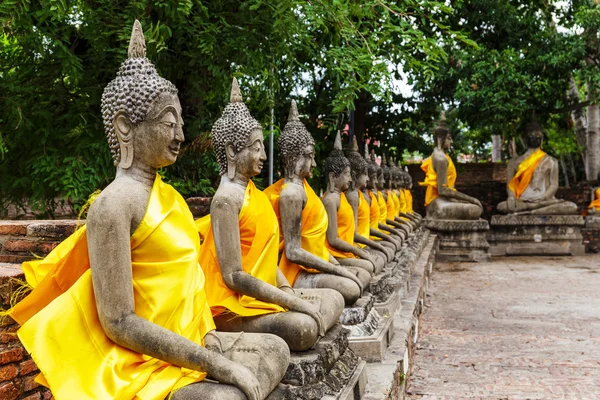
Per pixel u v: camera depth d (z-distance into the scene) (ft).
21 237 16.89
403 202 57.21
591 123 84.38
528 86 64.80
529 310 39.06
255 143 15.90
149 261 10.86
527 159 71.31
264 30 27.04
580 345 30.89
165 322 10.81
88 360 10.14
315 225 21.59
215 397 10.29
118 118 10.91
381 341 21.03
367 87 28.09
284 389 12.72
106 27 24.09
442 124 69.31
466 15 66.33
